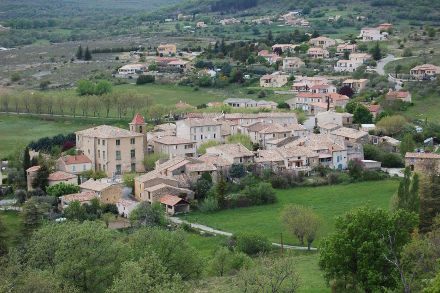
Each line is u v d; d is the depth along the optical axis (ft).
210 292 338.13
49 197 587.68
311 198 611.06
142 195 610.24
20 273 328.49
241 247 469.16
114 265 347.15
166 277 317.63
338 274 338.95
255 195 600.39
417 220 345.31
